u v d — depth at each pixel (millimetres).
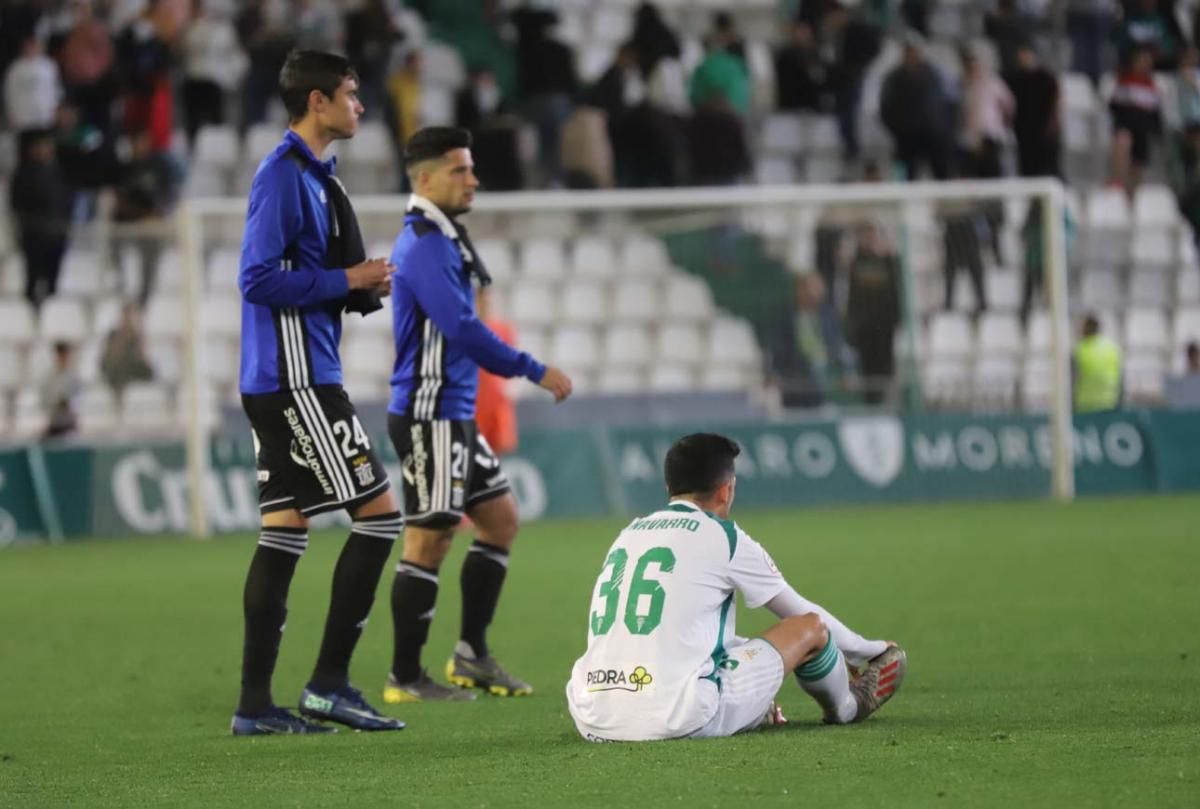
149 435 69312
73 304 70438
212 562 54875
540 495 69625
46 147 74062
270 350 24219
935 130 82375
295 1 84438
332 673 25109
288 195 24078
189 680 31875
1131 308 85750
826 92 88188
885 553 51500
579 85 85125
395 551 54656
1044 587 42125
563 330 75062
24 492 65375
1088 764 19375
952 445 73562
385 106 81875
